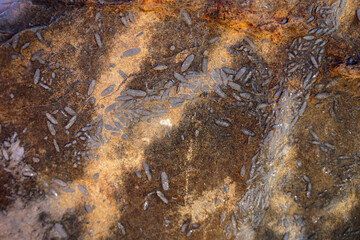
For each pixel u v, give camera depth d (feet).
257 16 1.75
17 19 1.78
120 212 1.81
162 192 1.81
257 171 1.81
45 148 1.77
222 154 1.81
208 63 1.79
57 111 1.77
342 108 1.81
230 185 1.82
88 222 1.80
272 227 1.86
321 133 1.83
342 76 1.78
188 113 1.80
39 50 1.77
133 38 1.78
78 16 1.78
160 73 1.79
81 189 1.79
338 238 1.90
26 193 1.77
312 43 1.77
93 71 1.78
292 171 1.85
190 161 1.81
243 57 1.79
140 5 1.76
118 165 1.79
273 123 1.80
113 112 1.78
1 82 1.76
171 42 1.78
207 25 1.78
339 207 1.88
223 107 1.80
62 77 1.77
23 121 1.77
